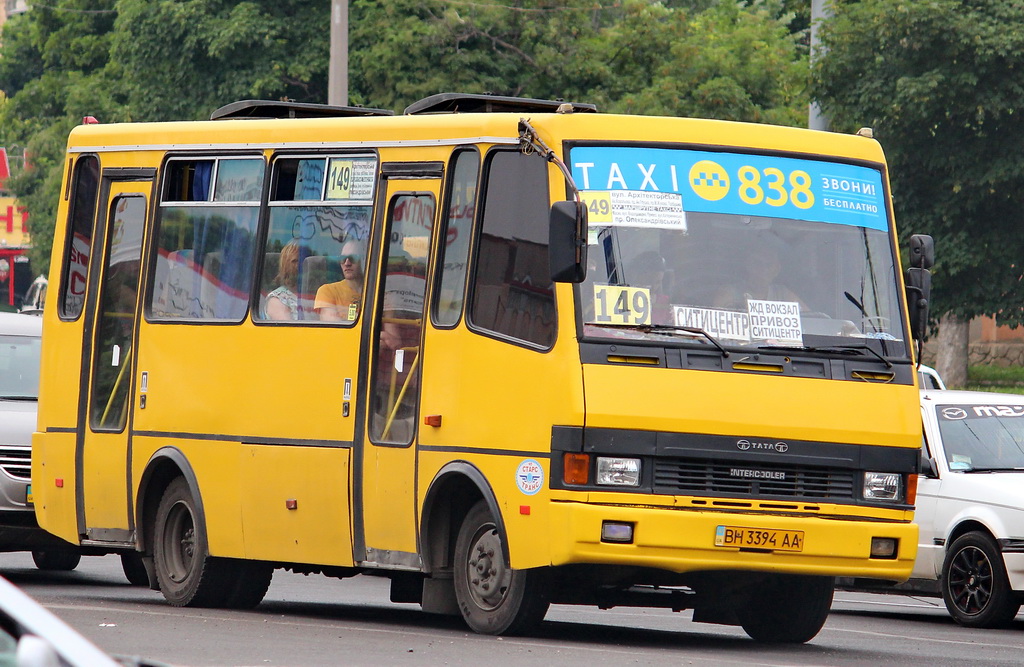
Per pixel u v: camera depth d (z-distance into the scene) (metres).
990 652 35.34
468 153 33.38
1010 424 48.06
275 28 107.56
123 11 109.62
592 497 30.05
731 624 35.88
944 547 45.84
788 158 33.09
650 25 102.69
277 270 37.19
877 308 32.88
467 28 98.75
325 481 35.25
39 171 167.75
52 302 42.88
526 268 31.53
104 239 41.59
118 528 40.50
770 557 30.84
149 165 40.72
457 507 33.38
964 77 71.38
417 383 33.50
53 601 40.06
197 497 38.19
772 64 100.88
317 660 27.45
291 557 36.09
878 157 34.12
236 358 37.59
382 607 43.34
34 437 42.88
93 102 129.38
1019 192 73.50
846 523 31.33
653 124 32.25
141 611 37.06
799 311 32.06
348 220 35.81
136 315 40.41
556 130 31.61
